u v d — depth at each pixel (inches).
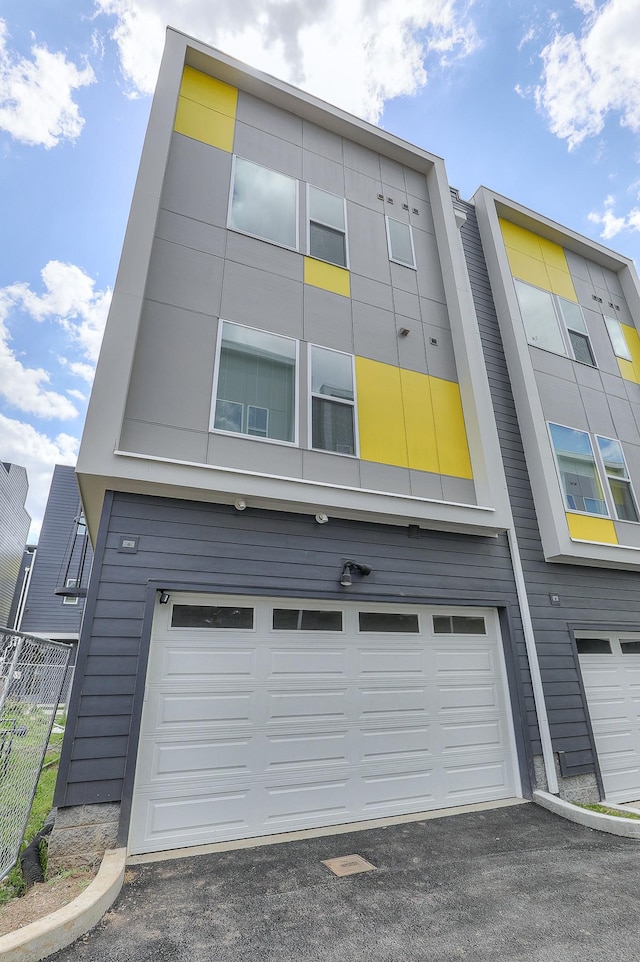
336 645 195.3
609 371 356.5
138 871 133.0
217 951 97.3
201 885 126.3
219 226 235.0
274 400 216.1
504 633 233.3
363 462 225.5
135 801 148.6
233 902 117.5
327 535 203.8
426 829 171.8
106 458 166.9
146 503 175.3
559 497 272.5
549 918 112.7
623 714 257.0
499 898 122.3
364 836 163.6
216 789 159.8
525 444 288.2
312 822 169.8
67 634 727.1
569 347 345.4
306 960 95.4
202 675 169.2
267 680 178.7
